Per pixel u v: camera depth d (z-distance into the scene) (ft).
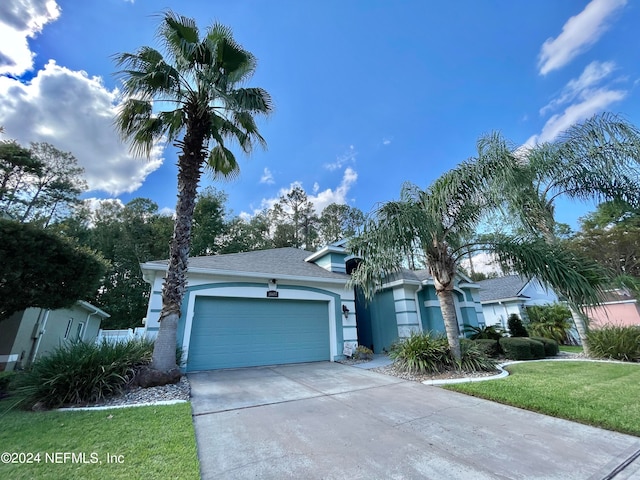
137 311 93.45
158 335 22.06
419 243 25.95
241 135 29.30
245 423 15.03
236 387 22.17
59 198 88.38
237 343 30.60
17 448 11.65
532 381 22.26
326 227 123.65
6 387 21.48
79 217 94.48
